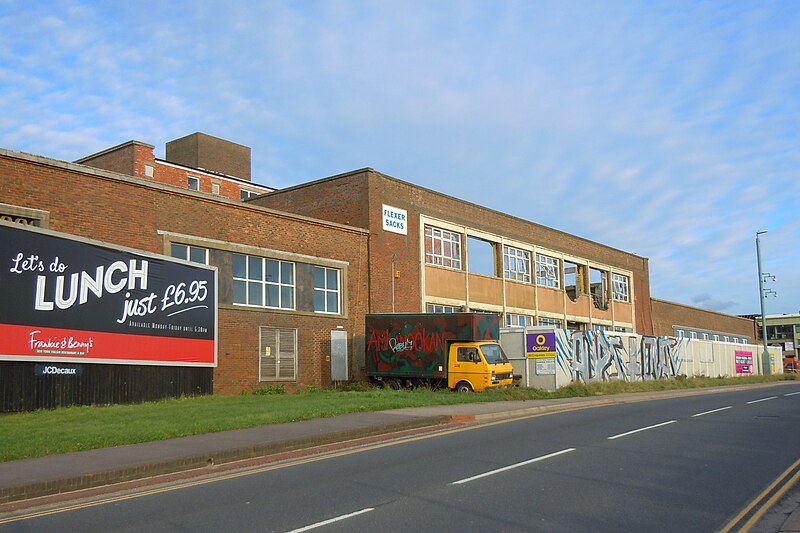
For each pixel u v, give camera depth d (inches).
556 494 379.2
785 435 631.2
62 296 764.6
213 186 2090.3
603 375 1488.7
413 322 1152.2
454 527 312.5
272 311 1157.1
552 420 774.5
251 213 1146.0
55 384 749.3
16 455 489.4
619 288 2357.3
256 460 519.2
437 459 500.4
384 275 1384.1
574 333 1362.0
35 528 332.5
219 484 431.5
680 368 1967.3
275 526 320.8
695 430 670.5
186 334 922.1
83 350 781.3
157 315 880.9
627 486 400.2
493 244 1753.2
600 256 2230.6
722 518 329.1
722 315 3272.6
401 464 483.5
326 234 1277.1
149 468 462.9
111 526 331.3
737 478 424.5
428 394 995.3
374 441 609.3
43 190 874.8
